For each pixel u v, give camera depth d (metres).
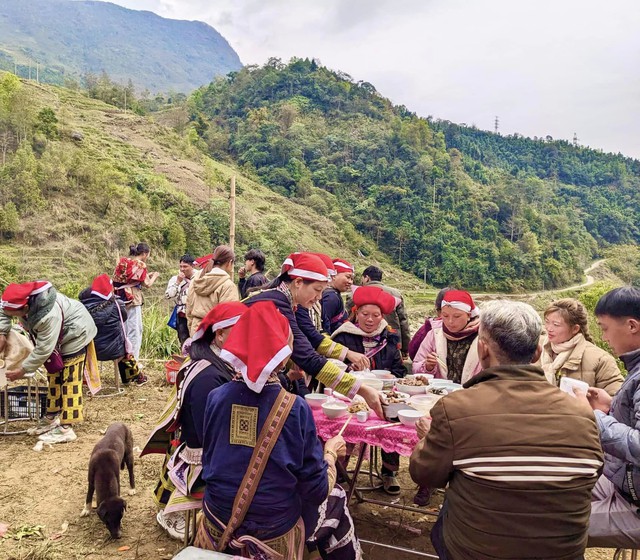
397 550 3.48
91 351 5.73
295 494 2.23
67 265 36.97
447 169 108.06
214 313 2.88
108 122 71.62
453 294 4.03
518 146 181.00
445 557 2.32
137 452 4.98
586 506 2.01
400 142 110.62
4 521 3.71
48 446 4.96
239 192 74.25
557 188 152.25
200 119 110.94
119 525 3.52
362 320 4.28
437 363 4.19
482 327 2.21
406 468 4.84
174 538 3.54
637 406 2.49
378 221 90.62
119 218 44.81
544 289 84.88
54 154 48.12
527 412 2.02
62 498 4.07
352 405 3.30
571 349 3.67
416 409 3.25
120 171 55.47
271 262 53.56
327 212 87.25
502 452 1.98
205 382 2.86
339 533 2.72
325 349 3.61
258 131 108.44
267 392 2.19
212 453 2.23
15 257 36.12
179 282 7.52
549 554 1.96
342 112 125.94
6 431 5.21
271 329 2.15
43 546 3.38
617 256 109.06
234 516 2.15
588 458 1.99
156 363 8.40
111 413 5.97
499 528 1.97
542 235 97.12
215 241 52.56
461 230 91.44
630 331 2.67
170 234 46.22
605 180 171.88
